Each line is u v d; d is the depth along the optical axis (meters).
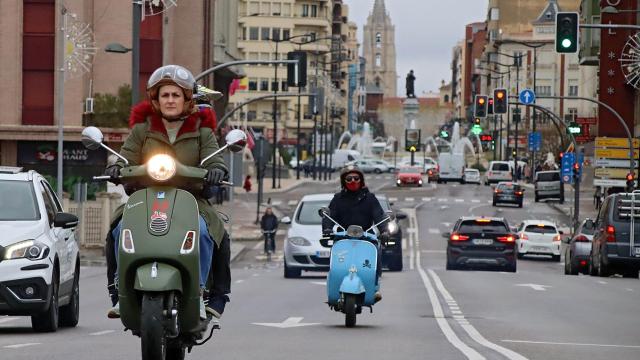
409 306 24.73
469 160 197.12
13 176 19.44
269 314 22.25
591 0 106.25
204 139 11.41
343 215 19.72
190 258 10.47
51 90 73.56
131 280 10.50
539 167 140.50
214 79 97.75
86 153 72.81
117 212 11.04
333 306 19.61
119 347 15.37
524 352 15.25
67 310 19.58
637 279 39.41
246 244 71.19
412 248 70.25
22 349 15.09
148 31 77.81
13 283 17.91
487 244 45.09
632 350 16.12
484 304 25.45
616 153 81.00
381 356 14.35
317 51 192.38
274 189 122.25
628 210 39.88
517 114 144.75
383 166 181.38
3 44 72.81
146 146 11.34
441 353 14.79
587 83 163.12
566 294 29.44
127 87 75.12
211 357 13.95
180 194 10.71
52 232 18.94
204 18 88.88
